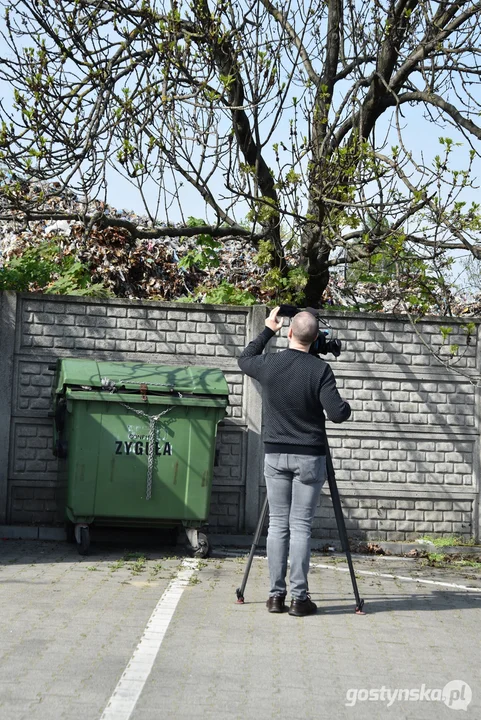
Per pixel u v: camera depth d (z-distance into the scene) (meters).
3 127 8.96
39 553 8.32
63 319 9.59
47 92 9.17
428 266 9.59
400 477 9.92
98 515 8.33
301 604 6.31
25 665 4.80
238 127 10.41
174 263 13.75
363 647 5.53
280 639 5.62
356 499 9.88
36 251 11.13
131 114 9.03
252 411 9.70
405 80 11.71
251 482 9.67
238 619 6.11
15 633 5.43
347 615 6.40
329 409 6.29
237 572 7.85
